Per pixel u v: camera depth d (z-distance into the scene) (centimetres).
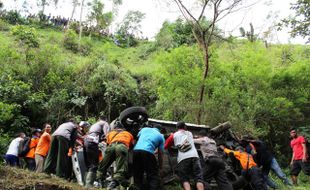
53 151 887
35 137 1075
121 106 1711
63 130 877
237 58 1655
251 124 1403
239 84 1530
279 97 1509
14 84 1560
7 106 1404
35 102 1558
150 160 780
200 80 1416
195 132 1005
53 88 1664
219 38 1545
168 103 1466
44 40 2430
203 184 816
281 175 1008
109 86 1695
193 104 1410
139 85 1816
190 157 809
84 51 2412
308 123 1588
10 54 1728
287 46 2128
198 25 1483
